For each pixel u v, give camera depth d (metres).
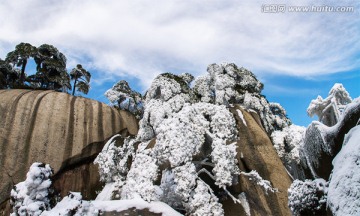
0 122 20.64
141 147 18.70
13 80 27.31
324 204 7.55
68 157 21.52
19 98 22.09
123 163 19.02
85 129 23.11
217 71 25.94
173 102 20.05
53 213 10.16
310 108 12.61
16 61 26.16
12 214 11.68
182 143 14.53
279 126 24.98
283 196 18.19
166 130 15.00
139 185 14.55
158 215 13.36
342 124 7.33
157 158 15.17
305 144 9.59
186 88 22.59
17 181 19.33
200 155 17.53
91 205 10.93
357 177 5.29
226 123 17.44
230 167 15.63
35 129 21.34
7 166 19.53
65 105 23.42
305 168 10.07
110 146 20.09
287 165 21.75
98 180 21.81
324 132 8.18
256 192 17.80
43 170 12.31
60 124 22.30
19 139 20.59
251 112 22.58
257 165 19.34
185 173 14.17
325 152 8.25
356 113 6.84
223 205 16.98
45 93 23.56
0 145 19.94
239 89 24.61
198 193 14.12
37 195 11.69
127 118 26.81
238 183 17.75
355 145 5.76
